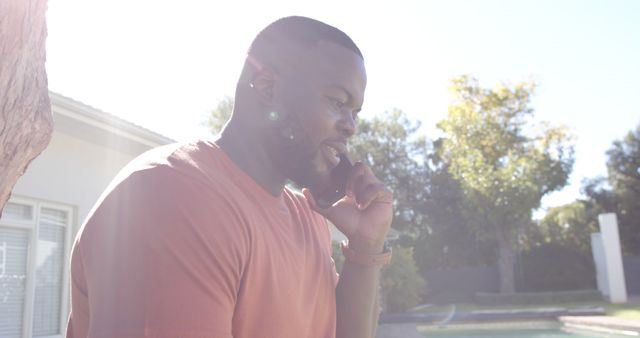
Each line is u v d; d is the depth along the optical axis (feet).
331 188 4.18
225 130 4.05
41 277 24.12
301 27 3.94
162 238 2.96
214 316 2.97
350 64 3.95
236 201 3.43
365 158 113.29
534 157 94.12
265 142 3.90
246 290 3.30
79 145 26.55
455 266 106.01
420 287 72.90
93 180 27.30
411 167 114.52
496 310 71.20
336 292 4.52
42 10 3.39
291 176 4.02
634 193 106.73
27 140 3.26
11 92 3.16
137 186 3.12
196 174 3.32
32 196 23.61
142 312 2.82
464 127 97.45
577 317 58.03
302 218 4.37
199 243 3.03
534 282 94.94
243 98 4.00
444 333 56.80
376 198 4.51
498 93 97.91
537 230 101.81
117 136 26.20
